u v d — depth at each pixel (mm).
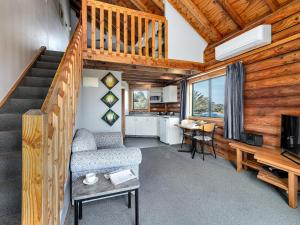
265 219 1797
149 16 3584
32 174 762
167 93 6312
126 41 3385
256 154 2428
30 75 2918
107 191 1503
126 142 5762
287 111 2523
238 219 1795
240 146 2939
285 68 2545
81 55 2945
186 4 3559
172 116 5973
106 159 1903
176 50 3930
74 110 2080
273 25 2701
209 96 4598
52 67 3299
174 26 3895
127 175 1778
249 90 3191
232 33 3576
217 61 3918
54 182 1021
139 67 4039
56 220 1072
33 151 757
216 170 3174
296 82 2395
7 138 1702
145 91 7227
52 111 984
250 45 2904
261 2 2775
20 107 2238
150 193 2328
